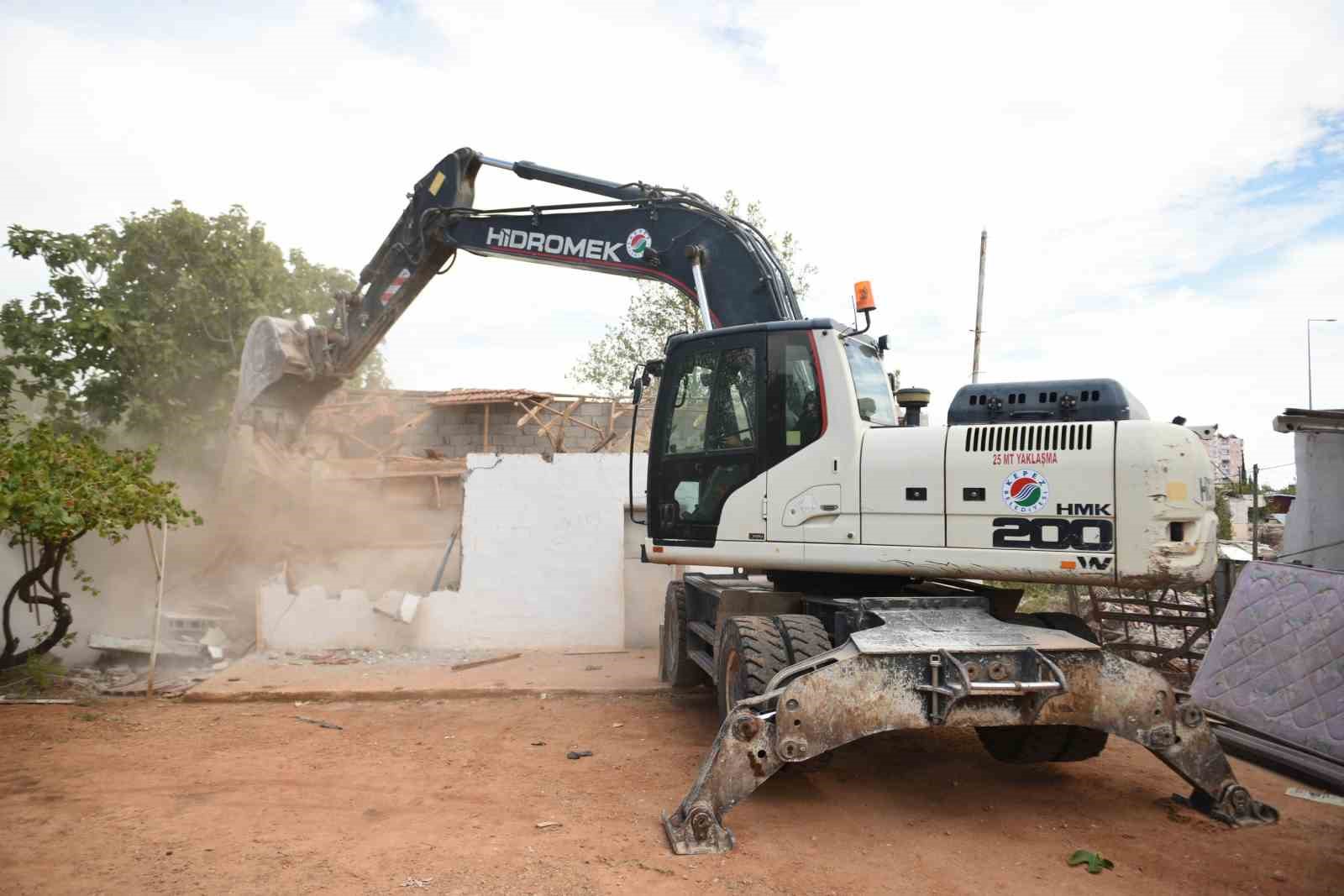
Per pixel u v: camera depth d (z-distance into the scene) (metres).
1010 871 4.72
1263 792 6.13
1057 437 5.47
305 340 11.62
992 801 5.88
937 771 6.54
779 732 5.08
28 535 8.98
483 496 11.39
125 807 5.56
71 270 13.54
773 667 5.77
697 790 5.00
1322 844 5.14
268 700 8.78
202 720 7.99
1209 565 5.22
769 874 4.61
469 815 5.45
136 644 10.08
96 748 6.98
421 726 7.84
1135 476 5.25
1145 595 12.28
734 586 7.85
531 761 6.70
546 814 5.47
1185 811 5.68
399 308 11.32
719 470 6.66
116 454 9.27
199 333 15.74
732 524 6.52
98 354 13.71
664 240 9.35
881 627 5.66
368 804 5.65
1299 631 7.02
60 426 13.49
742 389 6.59
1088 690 5.35
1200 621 9.27
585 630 11.27
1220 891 4.50
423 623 11.15
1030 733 6.23
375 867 4.62
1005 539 5.51
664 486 7.09
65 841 4.98
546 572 11.33
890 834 5.25
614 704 8.66
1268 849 5.05
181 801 5.69
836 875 4.62
